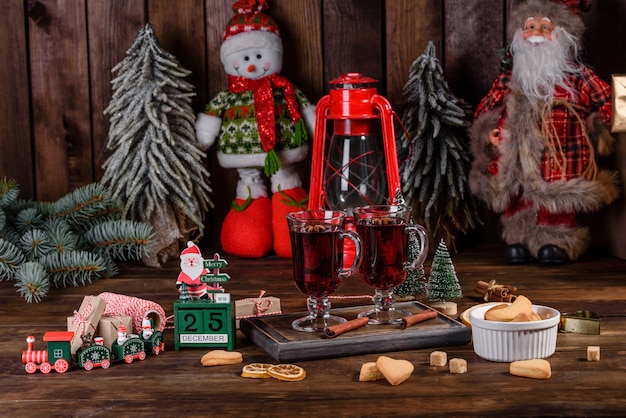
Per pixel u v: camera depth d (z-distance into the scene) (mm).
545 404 2008
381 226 2197
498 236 2867
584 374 2092
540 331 2127
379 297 2260
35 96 2859
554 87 2621
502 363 2133
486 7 2828
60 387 2082
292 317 2266
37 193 2885
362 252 2189
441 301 2369
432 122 2705
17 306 2434
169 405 2025
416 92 2740
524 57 2613
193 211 2752
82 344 2150
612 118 2580
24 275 2455
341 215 2193
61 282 2566
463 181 2717
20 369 2143
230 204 2885
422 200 2691
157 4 2842
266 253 2773
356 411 2000
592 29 2754
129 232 2633
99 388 2076
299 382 2082
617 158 2658
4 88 2855
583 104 2637
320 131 2572
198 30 2848
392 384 2064
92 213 2703
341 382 2080
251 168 2779
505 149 2629
